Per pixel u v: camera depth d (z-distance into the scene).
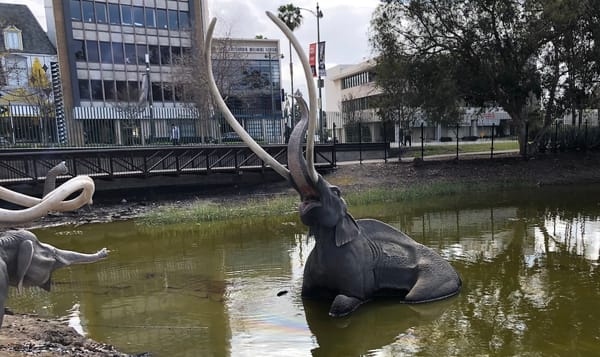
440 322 4.87
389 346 4.38
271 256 8.15
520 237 8.77
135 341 4.69
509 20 18.28
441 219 11.00
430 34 19.55
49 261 3.64
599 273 6.47
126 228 11.85
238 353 4.35
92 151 15.11
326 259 5.27
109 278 7.18
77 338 4.67
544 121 21.61
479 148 28.42
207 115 24.53
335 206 5.14
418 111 29.22
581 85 19.55
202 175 17.59
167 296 6.13
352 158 23.53
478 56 19.19
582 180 17.84
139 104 27.38
